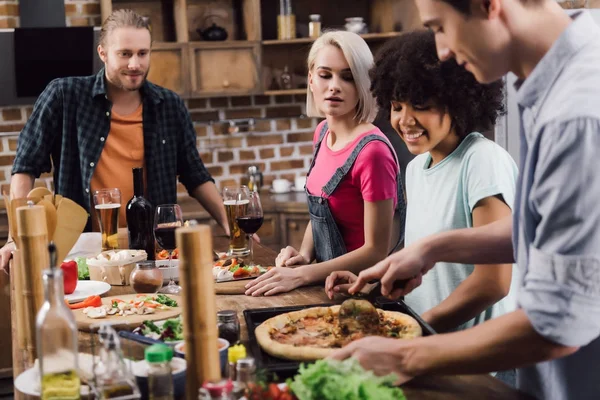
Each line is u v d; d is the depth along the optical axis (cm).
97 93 331
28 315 159
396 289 160
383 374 129
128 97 336
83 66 431
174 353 141
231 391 109
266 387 114
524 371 150
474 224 179
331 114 238
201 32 472
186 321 121
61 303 125
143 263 211
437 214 190
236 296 207
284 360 146
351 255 222
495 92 184
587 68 118
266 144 511
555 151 115
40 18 448
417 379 140
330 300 197
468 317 177
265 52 495
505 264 174
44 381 123
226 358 142
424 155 203
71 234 190
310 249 257
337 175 236
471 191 179
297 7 499
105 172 338
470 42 124
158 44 450
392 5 486
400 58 180
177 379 130
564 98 118
